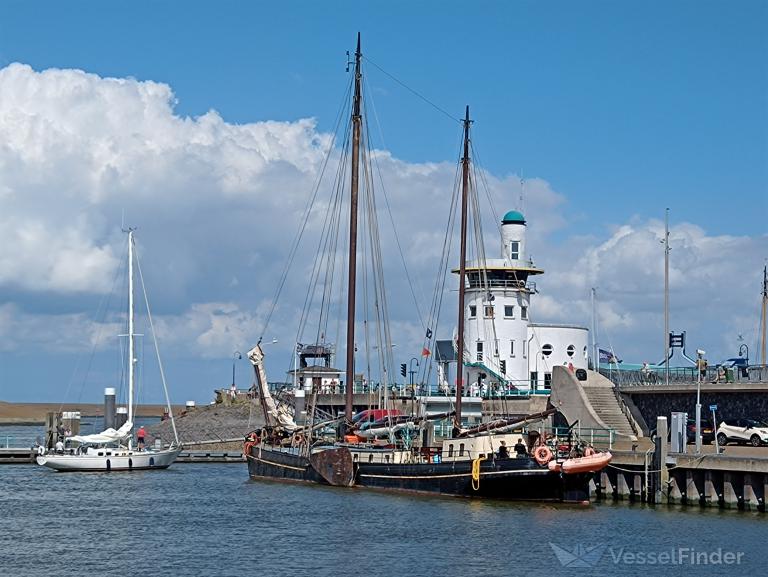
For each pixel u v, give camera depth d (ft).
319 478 264.72
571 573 157.69
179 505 234.38
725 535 182.60
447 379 393.29
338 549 176.14
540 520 199.72
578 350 377.30
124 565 165.99
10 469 327.88
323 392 396.16
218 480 291.58
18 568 164.35
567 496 218.18
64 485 279.08
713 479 211.20
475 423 348.38
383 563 164.86
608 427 269.03
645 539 180.45
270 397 309.01
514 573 157.69
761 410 253.24
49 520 213.25
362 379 412.98
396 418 276.21
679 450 222.69
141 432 355.15
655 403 284.82
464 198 295.28
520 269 369.91
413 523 199.31
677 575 156.35
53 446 367.66
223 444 428.97
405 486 242.17
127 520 212.23
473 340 370.53
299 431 290.97
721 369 303.89
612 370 350.02
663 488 216.74
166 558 171.12
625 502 223.51
